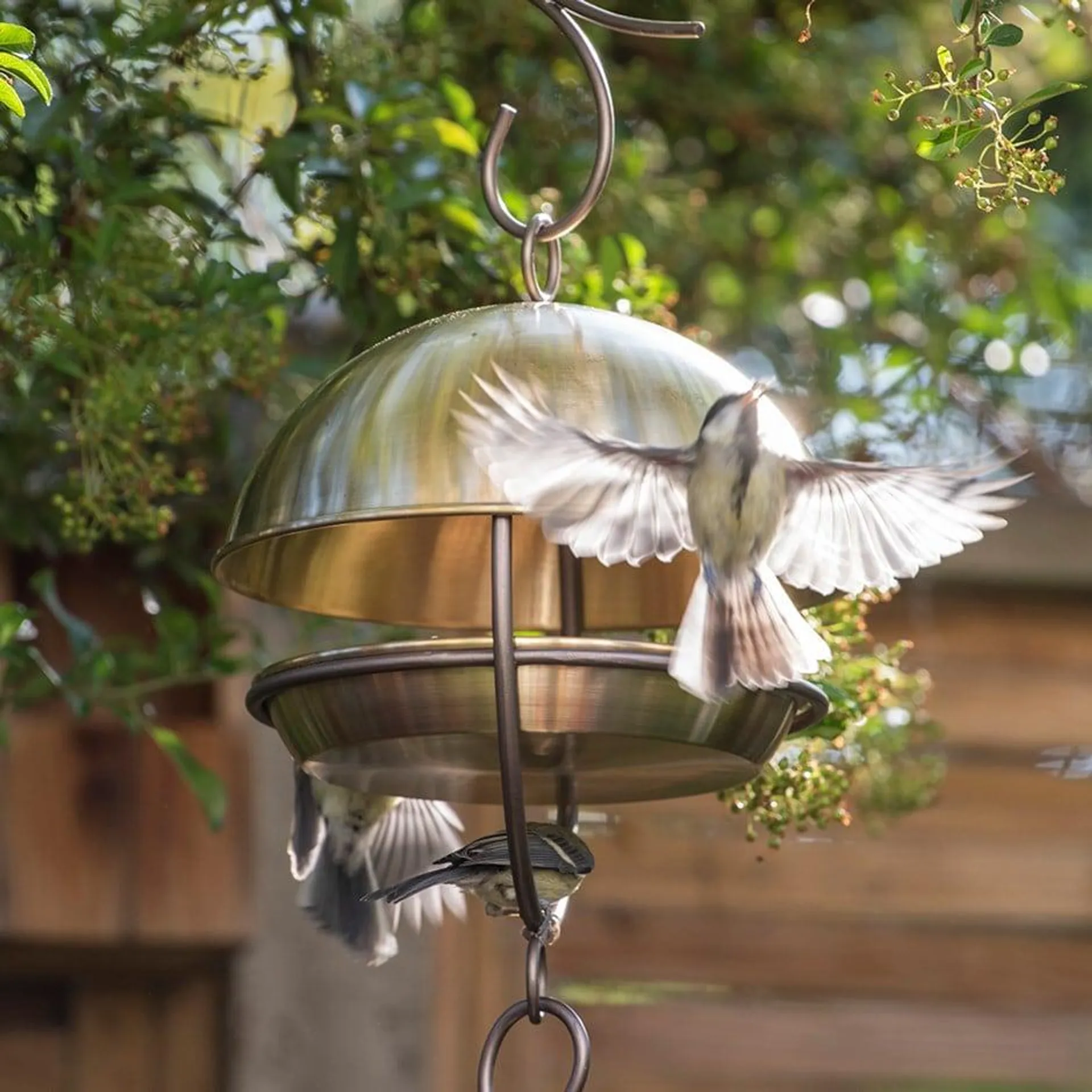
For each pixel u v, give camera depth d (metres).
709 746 5.77
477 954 9.88
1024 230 10.88
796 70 10.79
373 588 6.85
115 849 9.34
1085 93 12.78
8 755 9.30
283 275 7.75
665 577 7.13
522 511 5.42
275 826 9.67
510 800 5.48
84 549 7.80
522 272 6.57
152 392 7.47
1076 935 10.55
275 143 7.78
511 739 5.46
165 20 7.59
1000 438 10.59
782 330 10.90
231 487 9.12
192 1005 9.70
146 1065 9.63
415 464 5.52
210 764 9.47
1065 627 10.78
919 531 5.40
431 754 6.03
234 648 9.46
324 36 8.31
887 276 10.76
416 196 7.77
